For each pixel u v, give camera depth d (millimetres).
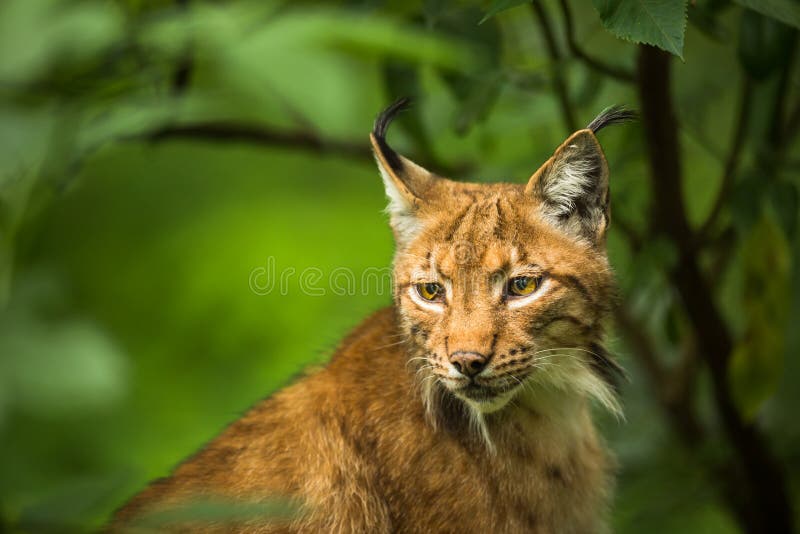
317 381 9094
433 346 8641
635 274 9867
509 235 8664
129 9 9234
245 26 7805
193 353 13172
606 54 11805
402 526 8719
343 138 11180
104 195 13656
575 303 8727
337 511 8516
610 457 9969
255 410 9188
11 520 5621
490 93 10125
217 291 13516
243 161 15141
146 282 13328
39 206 7539
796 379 12641
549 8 12406
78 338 6164
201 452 9062
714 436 12547
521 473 8867
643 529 11750
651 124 9062
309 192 15344
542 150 11039
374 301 13625
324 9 8992
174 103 8273
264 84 7301
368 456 8742
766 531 11430
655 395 12219
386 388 8914
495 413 8844
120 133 8055
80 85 8688
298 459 8656
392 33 8305
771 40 8914
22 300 6586
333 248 14500
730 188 10078
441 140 12914
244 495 8523
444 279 8711
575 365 8961
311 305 13844
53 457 10906
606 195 8727
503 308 8594
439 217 8953
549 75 10352
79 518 5512
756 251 9742
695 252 9984
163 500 8555
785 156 10352
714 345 10516
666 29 6719
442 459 8727
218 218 14273
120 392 6211
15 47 6180
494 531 8773
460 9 10055
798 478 12516
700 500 12016
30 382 5984
